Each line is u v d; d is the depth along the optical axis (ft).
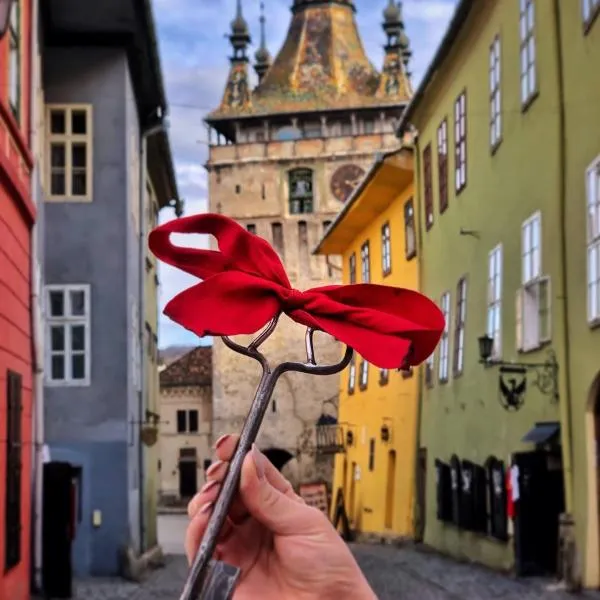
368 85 209.97
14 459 41.14
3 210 40.40
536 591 48.70
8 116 41.19
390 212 102.01
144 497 78.69
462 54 72.84
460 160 74.38
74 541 66.44
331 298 5.18
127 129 69.26
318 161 196.54
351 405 120.78
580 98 49.21
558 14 52.16
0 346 38.91
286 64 212.23
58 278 68.03
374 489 106.63
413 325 4.91
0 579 38.04
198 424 231.30
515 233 60.03
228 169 198.08
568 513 49.65
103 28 68.44
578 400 49.32
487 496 64.95
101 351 67.82
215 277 5.04
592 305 47.47
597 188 46.68
